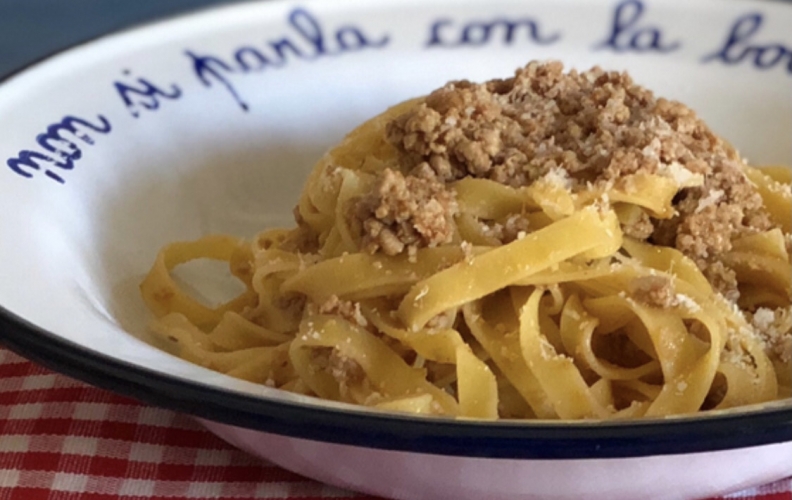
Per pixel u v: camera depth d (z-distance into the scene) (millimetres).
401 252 239
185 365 197
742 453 196
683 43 352
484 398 229
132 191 295
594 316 244
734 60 347
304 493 229
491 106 258
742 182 260
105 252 271
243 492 229
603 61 353
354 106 344
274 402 182
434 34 353
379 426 178
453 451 177
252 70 335
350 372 235
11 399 252
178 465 235
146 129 308
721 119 346
